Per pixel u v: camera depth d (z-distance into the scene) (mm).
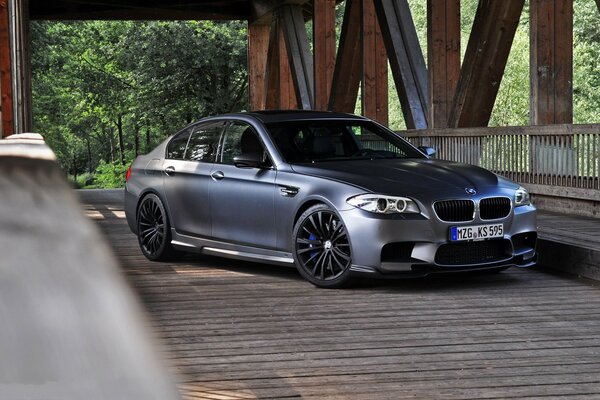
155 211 7746
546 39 10617
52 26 44594
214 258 7961
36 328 348
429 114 14195
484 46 12234
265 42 27797
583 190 9703
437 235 6176
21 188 534
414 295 5961
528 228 6637
